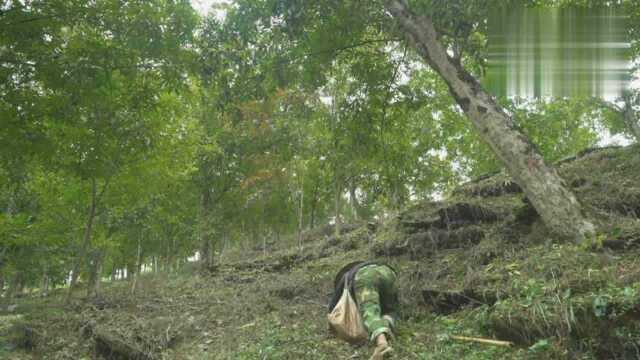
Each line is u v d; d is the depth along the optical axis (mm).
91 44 7031
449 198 10672
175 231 20125
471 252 7602
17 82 6938
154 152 12312
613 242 5844
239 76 9312
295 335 6531
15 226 11883
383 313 5922
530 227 7496
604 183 8297
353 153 10633
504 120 6867
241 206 20750
